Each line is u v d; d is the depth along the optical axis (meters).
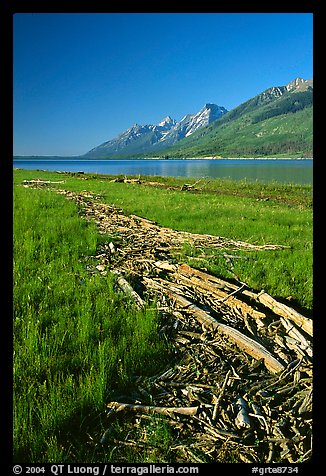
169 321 7.45
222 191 37.16
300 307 8.16
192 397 5.25
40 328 6.62
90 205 22.53
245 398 5.26
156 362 6.10
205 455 4.29
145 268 10.52
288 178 65.50
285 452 4.28
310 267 10.53
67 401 4.80
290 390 5.34
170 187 40.16
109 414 4.84
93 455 4.15
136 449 4.37
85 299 8.03
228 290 8.59
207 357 6.27
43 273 9.54
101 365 5.44
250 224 16.95
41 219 16.58
